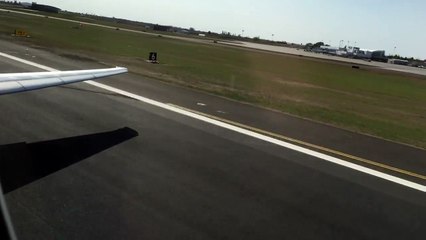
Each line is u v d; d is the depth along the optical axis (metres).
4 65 21.17
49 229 5.84
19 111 12.06
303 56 107.06
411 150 12.87
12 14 115.69
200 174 8.66
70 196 6.95
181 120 13.38
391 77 64.12
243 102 18.52
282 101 21.11
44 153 8.85
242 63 50.84
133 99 15.79
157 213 6.66
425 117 23.27
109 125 11.73
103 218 6.32
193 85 22.30
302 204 7.66
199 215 6.76
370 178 9.60
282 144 11.82
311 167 9.98
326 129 14.62
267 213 7.11
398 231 6.93
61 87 16.16
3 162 8.10
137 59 35.38
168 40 92.56
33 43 36.91
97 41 54.34
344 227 6.89
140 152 9.65
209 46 90.81
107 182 7.70
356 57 179.25
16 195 6.77
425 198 8.63
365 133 14.96
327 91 30.62
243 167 9.41
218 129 12.76
